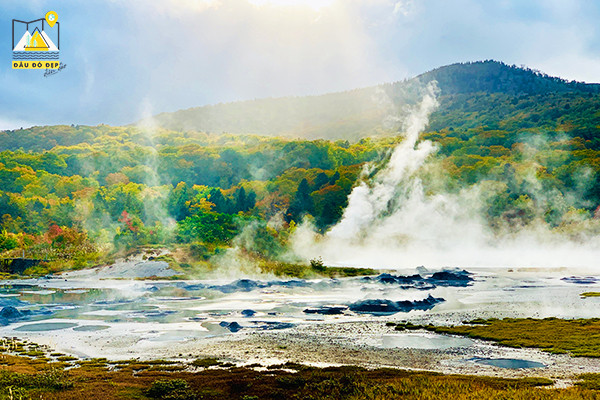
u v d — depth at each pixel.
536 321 48.59
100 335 44.81
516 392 25.83
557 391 26.31
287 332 45.88
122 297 74.56
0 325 50.53
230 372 31.41
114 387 28.02
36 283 95.12
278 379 29.52
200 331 46.75
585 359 34.28
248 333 45.50
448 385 27.66
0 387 27.27
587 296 70.94
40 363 34.00
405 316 55.34
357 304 61.28
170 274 104.25
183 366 33.09
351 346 39.41
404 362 34.25
